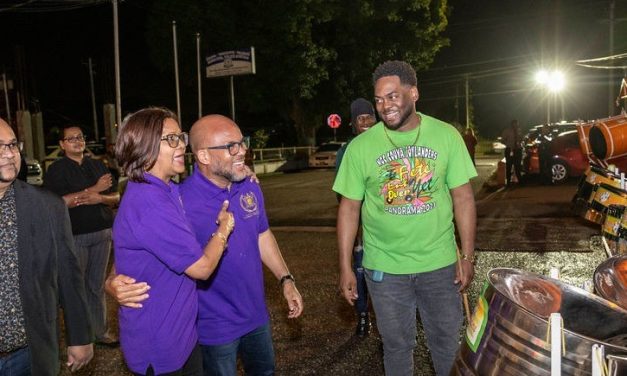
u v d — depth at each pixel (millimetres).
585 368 2266
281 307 6508
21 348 2871
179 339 2826
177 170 2881
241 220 3266
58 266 3047
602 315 2836
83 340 3135
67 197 5133
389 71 3496
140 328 2771
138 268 2764
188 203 3219
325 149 32875
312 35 32875
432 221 3582
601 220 4934
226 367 3266
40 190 2996
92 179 5387
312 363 5016
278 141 44844
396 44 34906
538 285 2934
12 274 2809
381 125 3668
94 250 5359
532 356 2377
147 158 2777
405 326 3699
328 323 5949
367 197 3707
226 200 3236
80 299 3123
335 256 8883
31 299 2842
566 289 2949
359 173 3668
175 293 2816
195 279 2895
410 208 3574
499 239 9398
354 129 5309
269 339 3432
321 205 15219
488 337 2562
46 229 2926
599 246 8656
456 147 3596
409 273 3611
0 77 26906
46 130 45344
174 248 2732
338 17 32344
